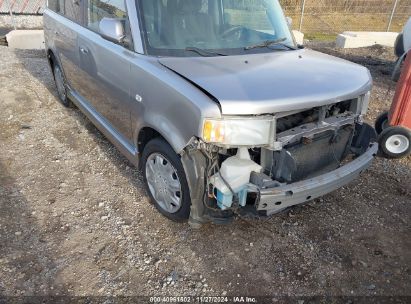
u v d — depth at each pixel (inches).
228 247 114.2
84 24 158.9
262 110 90.9
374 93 264.1
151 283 101.5
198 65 109.1
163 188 118.9
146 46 118.1
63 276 102.3
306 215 129.6
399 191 146.4
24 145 171.5
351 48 434.0
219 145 93.2
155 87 107.3
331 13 654.5
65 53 181.3
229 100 89.7
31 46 404.5
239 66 110.3
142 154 126.5
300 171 107.4
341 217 129.5
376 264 110.5
